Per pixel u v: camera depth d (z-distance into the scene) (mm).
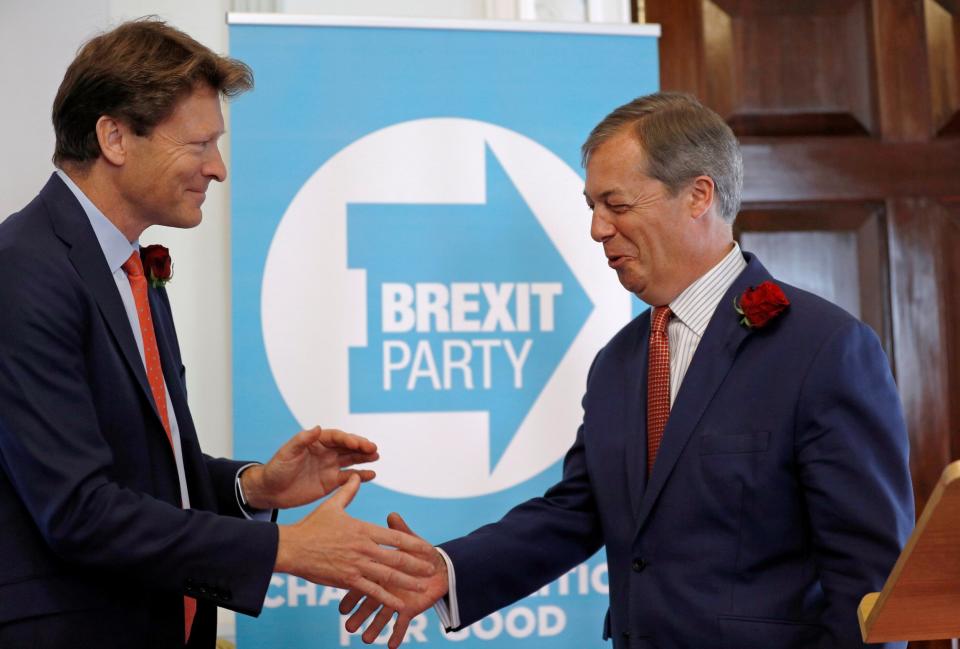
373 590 1803
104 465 1646
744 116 3170
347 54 2678
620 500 1957
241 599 1679
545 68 2750
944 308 3166
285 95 2656
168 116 1760
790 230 3152
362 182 2668
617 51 2785
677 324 1985
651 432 1956
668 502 1857
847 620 1660
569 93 2758
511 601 2131
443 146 2703
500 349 2689
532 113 2738
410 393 2652
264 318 2619
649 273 1965
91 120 1751
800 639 1760
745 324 1858
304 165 2654
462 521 2654
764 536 1799
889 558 1670
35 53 2680
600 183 1958
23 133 2668
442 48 2711
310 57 2668
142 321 1845
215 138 1845
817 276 3152
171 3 3045
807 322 1845
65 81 1786
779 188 3148
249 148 2639
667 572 1841
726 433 1829
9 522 1656
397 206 2678
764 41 3184
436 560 2080
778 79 3184
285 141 2652
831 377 1770
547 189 2730
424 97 2701
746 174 3145
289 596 2561
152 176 1768
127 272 1857
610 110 2777
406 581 1808
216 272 3018
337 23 2672
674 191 1917
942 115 3193
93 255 1737
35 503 1612
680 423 1869
